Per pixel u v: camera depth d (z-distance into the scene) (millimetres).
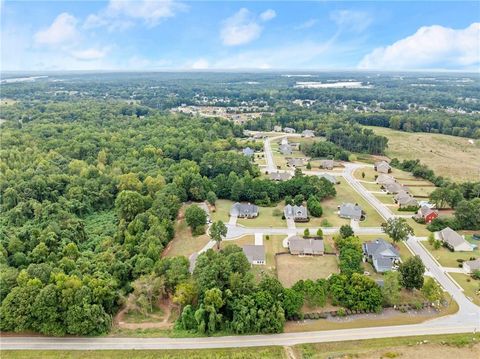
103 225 109500
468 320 69375
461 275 83375
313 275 83562
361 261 88375
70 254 86188
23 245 89438
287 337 65438
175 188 120625
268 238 100000
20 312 64750
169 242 98188
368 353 61469
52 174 127000
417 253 93000
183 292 69875
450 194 117750
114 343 64250
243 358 60375
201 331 66375
